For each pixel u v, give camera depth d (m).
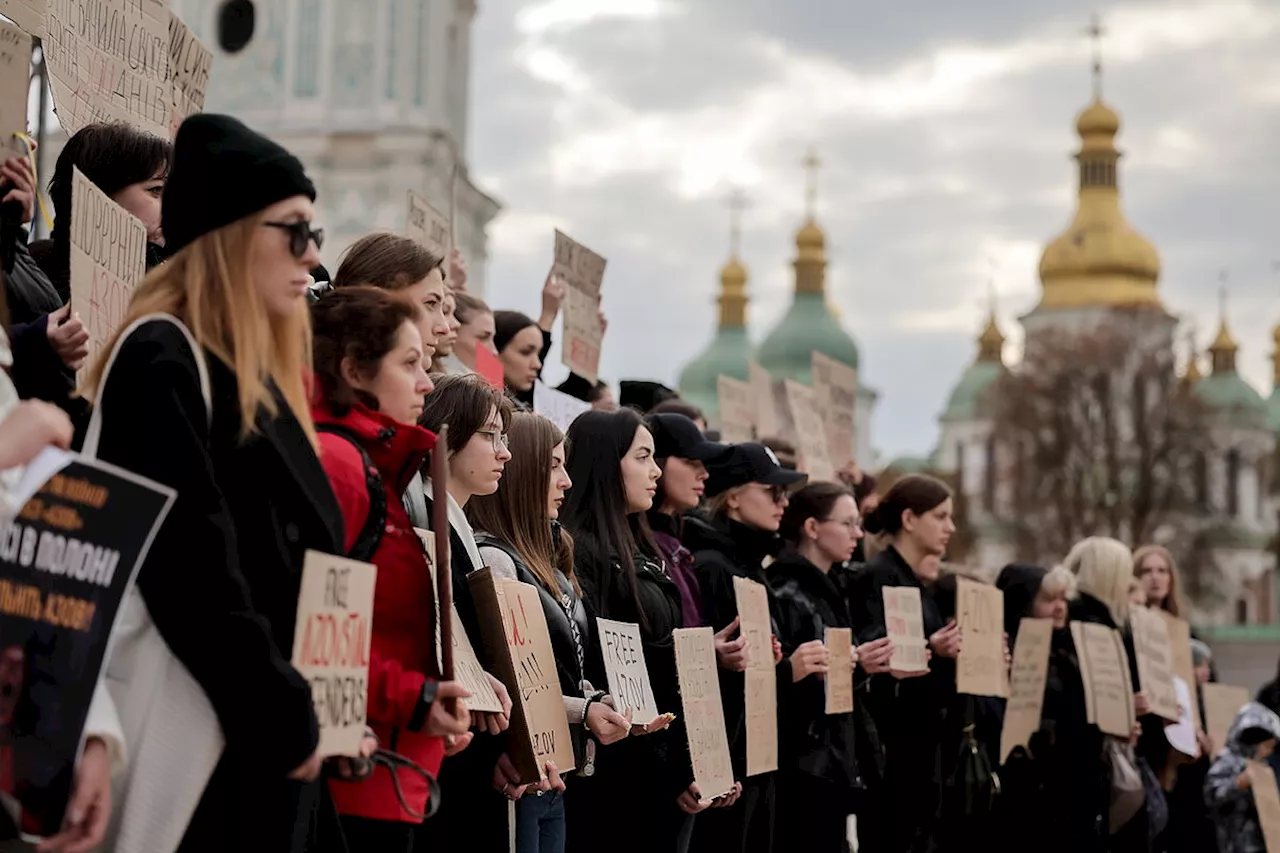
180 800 4.68
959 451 105.31
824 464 14.32
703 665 8.68
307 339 5.22
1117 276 106.38
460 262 10.98
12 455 4.40
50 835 4.38
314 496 5.02
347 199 43.09
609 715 7.48
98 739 4.50
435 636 5.62
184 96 8.23
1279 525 98.62
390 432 5.64
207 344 4.90
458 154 44.78
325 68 43.25
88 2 7.21
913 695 11.61
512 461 7.60
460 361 9.84
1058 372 72.69
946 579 12.89
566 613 7.62
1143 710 13.58
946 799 11.76
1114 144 108.19
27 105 6.23
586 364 11.92
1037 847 12.99
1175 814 15.16
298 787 4.83
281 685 4.68
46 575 4.36
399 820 5.57
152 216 6.83
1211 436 75.81
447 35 45.00
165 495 4.55
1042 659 12.66
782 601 10.47
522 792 6.93
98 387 4.91
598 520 8.51
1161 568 15.06
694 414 11.09
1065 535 71.31
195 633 4.64
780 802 10.27
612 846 8.55
